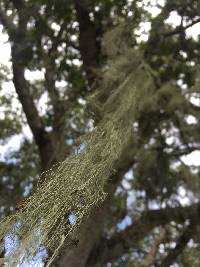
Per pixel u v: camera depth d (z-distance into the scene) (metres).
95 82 5.21
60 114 6.35
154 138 6.21
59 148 5.87
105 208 5.12
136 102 4.55
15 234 2.24
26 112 6.40
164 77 5.67
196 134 5.88
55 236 2.22
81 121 6.07
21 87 6.32
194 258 6.47
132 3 5.04
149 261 6.32
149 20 5.11
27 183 7.09
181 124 5.75
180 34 5.36
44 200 2.38
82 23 6.07
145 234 6.34
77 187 2.50
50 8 4.94
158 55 5.38
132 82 4.64
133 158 5.78
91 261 6.12
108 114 4.15
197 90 5.21
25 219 2.30
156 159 6.15
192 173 6.14
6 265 2.09
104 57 6.16
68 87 6.60
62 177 2.57
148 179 6.30
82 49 6.23
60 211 2.34
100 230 5.41
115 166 4.79
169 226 6.78
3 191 6.82
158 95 5.18
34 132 6.32
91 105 4.57
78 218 2.31
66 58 6.18
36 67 5.57
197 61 5.52
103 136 3.55
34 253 2.13
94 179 2.70
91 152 3.05
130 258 7.06
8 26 5.29
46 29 5.19
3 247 2.20
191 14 5.09
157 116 5.70
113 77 4.75
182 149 6.17
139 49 5.12
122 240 6.27
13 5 5.39
